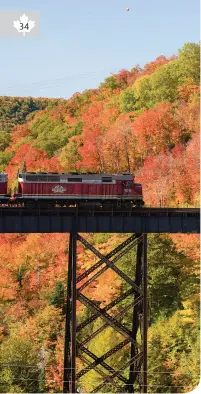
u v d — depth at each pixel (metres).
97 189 59.75
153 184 103.50
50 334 82.06
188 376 65.00
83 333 77.75
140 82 158.00
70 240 57.72
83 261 93.25
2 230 55.25
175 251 81.00
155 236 78.62
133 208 57.84
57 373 73.94
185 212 56.38
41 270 98.44
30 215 55.38
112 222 56.06
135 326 57.19
